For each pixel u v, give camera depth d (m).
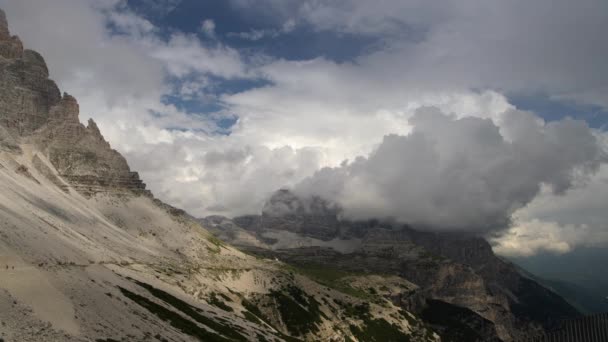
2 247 121.25
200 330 154.50
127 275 192.50
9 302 90.50
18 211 190.12
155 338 117.31
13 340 77.00
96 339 95.75
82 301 113.50
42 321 90.12
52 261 137.12
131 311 130.62
